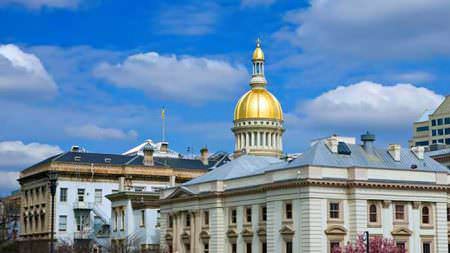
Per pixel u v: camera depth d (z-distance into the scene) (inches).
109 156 7253.9
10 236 7116.1
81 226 6840.6
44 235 6870.1
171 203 5492.1
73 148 7322.8
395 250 4178.2
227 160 7711.6
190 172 7337.6
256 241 4680.1
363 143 4724.4
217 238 4968.0
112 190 7007.9
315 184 4279.0
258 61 7716.5
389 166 4603.8
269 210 4539.9
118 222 6343.5
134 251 5546.3
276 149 7470.5
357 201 4328.3
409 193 4500.5
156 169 7145.7
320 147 4566.9
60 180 6825.8
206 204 5113.2
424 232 4534.9
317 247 4242.1
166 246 5477.4
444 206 4626.0
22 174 7431.1
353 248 4114.2
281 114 7588.6
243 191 4800.7
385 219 4407.0
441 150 6584.6
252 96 7568.9
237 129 7519.7
